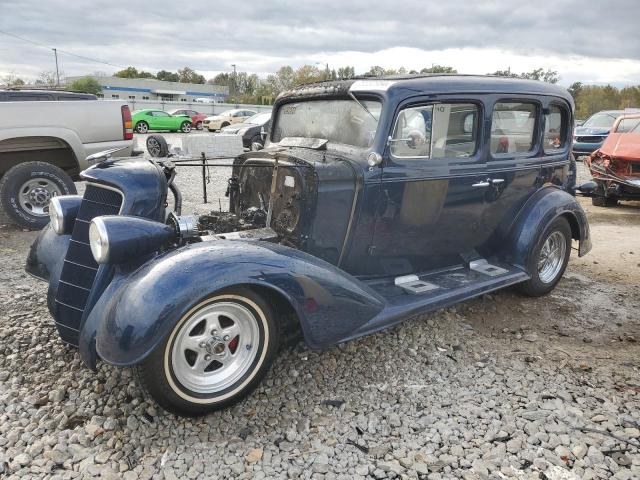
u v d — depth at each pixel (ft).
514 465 8.38
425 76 12.80
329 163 11.52
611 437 9.08
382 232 12.47
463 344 12.60
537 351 12.36
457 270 14.48
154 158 12.88
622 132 32.81
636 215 29.32
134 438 8.77
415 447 8.77
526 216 14.97
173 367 8.78
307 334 9.87
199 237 10.77
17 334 12.20
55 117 22.66
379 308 10.94
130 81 217.97
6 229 22.21
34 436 8.77
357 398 10.16
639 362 11.93
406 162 12.29
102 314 9.05
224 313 9.25
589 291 16.79
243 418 9.42
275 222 12.26
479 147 13.60
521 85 14.34
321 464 8.31
